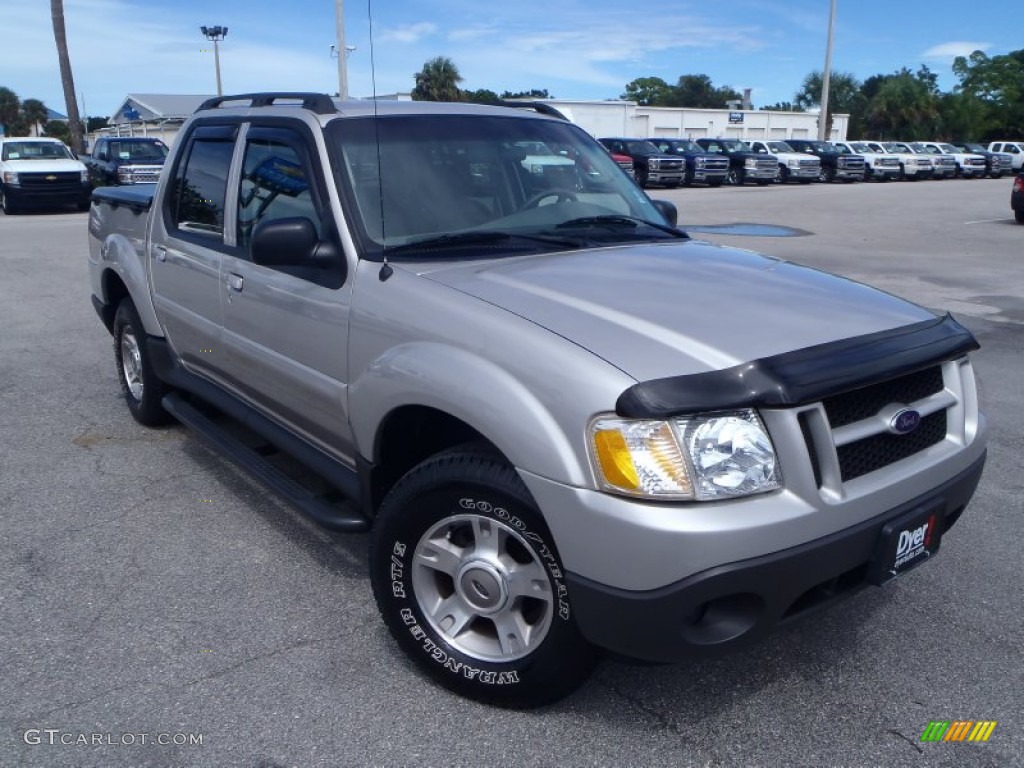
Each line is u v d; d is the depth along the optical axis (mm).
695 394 2457
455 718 2926
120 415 5996
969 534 4293
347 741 2814
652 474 2424
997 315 9469
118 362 5938
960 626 3492
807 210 22953
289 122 3809
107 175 23469
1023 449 5449
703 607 2549
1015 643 3377
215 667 3189
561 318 2775
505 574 2834
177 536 4215
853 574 2771
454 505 2848
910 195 29484
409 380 2936
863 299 3199
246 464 4141
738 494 2461
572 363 2562
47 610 3555
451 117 3980
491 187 3789
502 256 3406
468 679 2955
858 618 3543
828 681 3141
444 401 2812
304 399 3648
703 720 2928
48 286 10930
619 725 2898
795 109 83938
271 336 3775
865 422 2721
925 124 71875
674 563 2398
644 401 2426
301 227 3285
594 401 2479
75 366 7238
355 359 3258
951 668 3221
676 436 2438
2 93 91188
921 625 3494
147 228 5055
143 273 5117
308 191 3588
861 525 2637
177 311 4703
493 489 2711
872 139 73375
